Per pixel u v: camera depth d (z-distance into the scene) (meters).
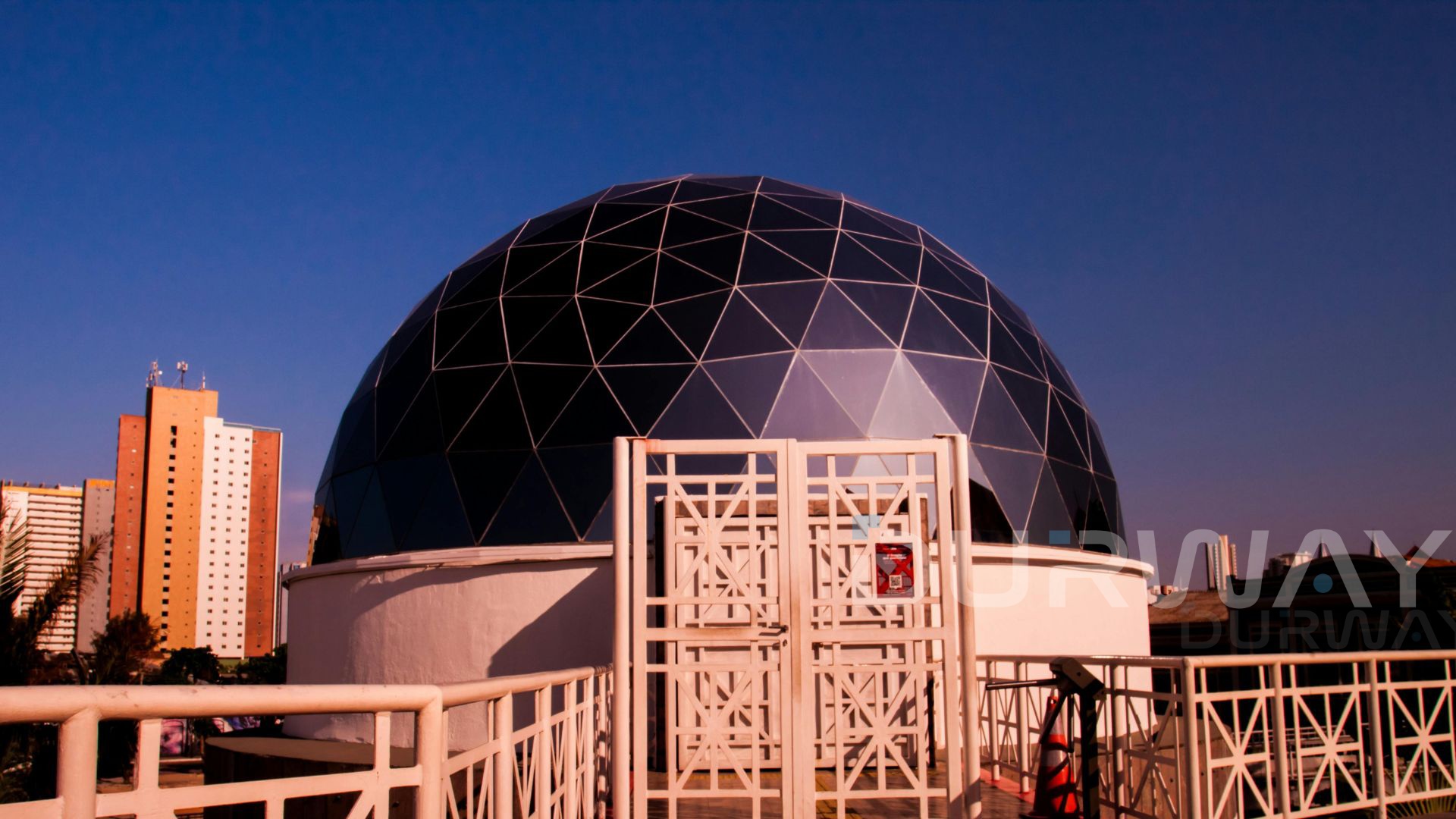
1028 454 19.53
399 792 14.25
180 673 69.12
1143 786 9.69
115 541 93.44
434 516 18.38
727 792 9.32
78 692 3.27
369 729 17.94
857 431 17.95
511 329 19.67
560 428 18.08
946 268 21.98
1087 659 10.59
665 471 17.50
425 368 20.38
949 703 9.34
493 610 17.30
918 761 9.33
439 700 4.73
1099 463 21.83
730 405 17.92
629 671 9.41
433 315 21.53
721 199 21.81
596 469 17.59
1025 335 22.25
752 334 18.62
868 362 18.69
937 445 9.61
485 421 18.70
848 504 9.56
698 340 18.55
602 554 16.88
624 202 22.27
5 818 3.10
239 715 3.79
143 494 94.75
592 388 18.31
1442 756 22.69
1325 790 14.31
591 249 20.66
